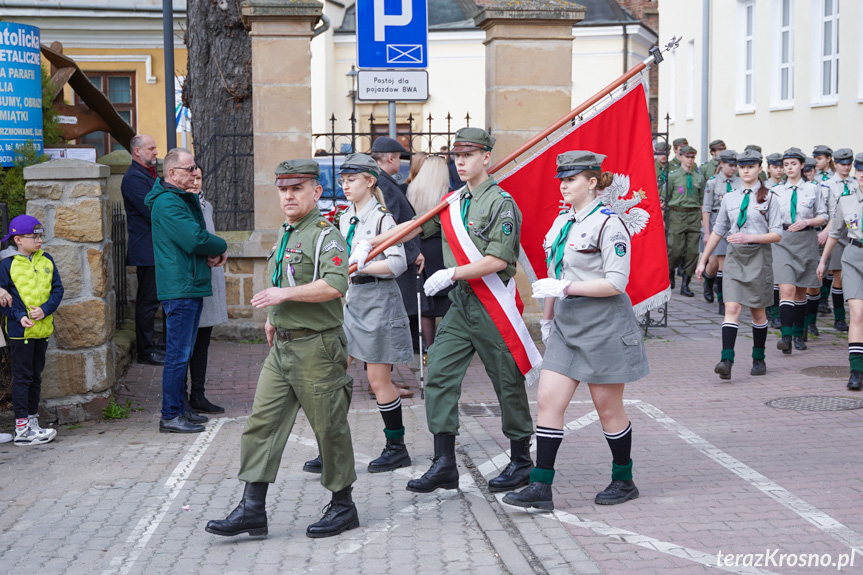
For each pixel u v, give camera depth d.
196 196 7.38
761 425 7.20
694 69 24.77
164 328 10.52
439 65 30.05
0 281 6.93
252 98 11.12
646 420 7.43
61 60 10.20
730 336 8.90
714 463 6.22
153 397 8.50
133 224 9.66
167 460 6.60
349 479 5.12
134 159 9.75
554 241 5.26
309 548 4.94
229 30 11.77
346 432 5.08
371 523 5.29
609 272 5.04
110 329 7.92
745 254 8.88
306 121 10.76
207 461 6.56
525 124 10.69
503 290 5.56
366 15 8.10
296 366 4.96
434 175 7.11
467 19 30.31
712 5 23.09
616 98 6.16
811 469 6.02
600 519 5.19
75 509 5.60
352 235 6.44
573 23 10.63
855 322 8.34
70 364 7.62
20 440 7.03
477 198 5.59
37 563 4.78
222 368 9.71
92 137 20.88
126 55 20.50
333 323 5.02
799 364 9.60
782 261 10.12
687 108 25.44
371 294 6.24
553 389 5.22
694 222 15.12
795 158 10.20
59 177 7.53
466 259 5.54
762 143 20.30
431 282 5.48
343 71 30.27
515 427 5.70
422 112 30.14
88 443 7.07
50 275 7.05
